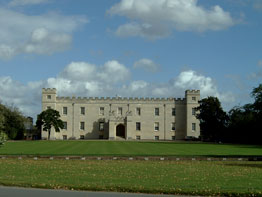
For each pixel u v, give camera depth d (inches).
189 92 4286.4
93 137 4328.3
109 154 1526.8
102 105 4365.2
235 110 3878.0
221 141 3609.7
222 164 1168.2
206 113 3668.8
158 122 4350.4
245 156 1448.1
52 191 658.2
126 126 4148.6
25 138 4517.7
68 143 2768.2
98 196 617.6
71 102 4360.2
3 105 3831.2
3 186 705.0
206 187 699.4
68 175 856.9
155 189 672.4
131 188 679.1
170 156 1425.9
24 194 625.6
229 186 714.8
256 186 717.3
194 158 1331.2
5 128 3644.2
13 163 1138.7
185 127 4320.9
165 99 4372.5
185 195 643.5
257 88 2987.2
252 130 3164.4
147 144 2689.5
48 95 4320.9
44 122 3907.5
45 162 1182.9
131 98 4372.5
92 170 960.9
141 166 1072.8
